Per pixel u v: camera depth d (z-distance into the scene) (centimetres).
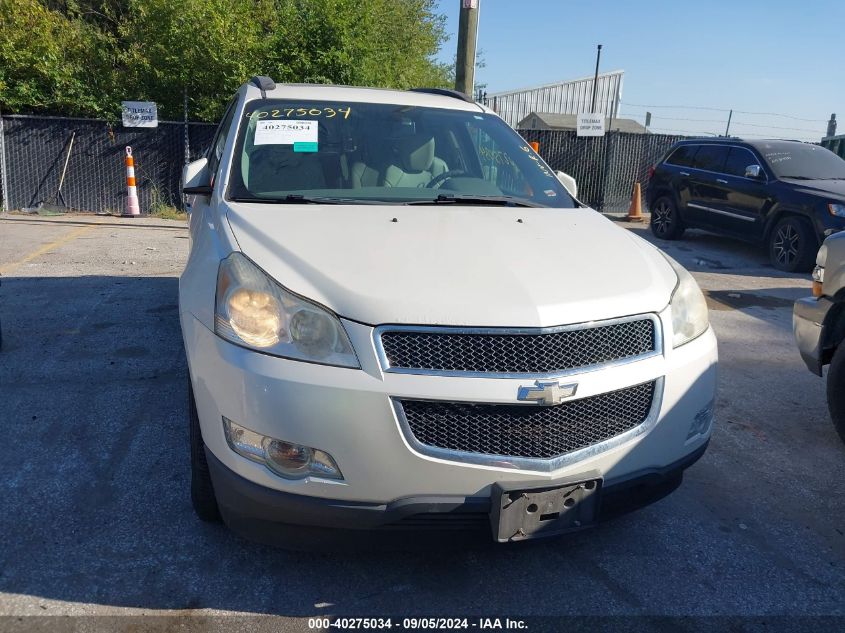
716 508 348
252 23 1213
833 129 1908
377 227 302
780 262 987
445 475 244
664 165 1224
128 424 407
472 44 986
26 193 1191
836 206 915
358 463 240
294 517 250
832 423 439
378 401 237
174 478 351
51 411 420
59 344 533
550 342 247
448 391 238
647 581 289
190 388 292
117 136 1200
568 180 434
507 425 246
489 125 441
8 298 650
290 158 369
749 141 1092
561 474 253
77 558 287
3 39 1164
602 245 314
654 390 272
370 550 260
